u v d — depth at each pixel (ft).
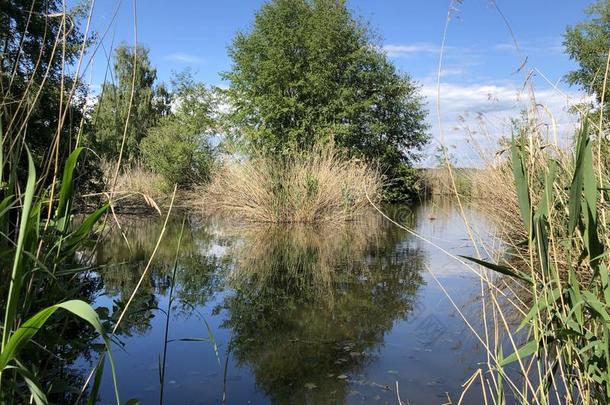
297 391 10.57
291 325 15.11
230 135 74.33
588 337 6.29
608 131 9.86
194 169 71.05
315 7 75.05
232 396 10.38
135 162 69.82
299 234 36.47
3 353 4.77
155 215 50.80
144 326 14.98
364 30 76.54
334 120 71.67
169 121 74.69
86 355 12.47
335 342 13.58
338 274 22.45
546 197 6.82
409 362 12.05
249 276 22.12
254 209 43.96
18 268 4.84
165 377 11.28
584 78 34.47
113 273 22.25
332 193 43.55
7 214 6.57
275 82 72.18
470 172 30.50
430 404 9.89
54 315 7.99
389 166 73.72
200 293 18.98
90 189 22.76
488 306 16.24
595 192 5.92
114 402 9.96
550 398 9.39
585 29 34.58
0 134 5.87
